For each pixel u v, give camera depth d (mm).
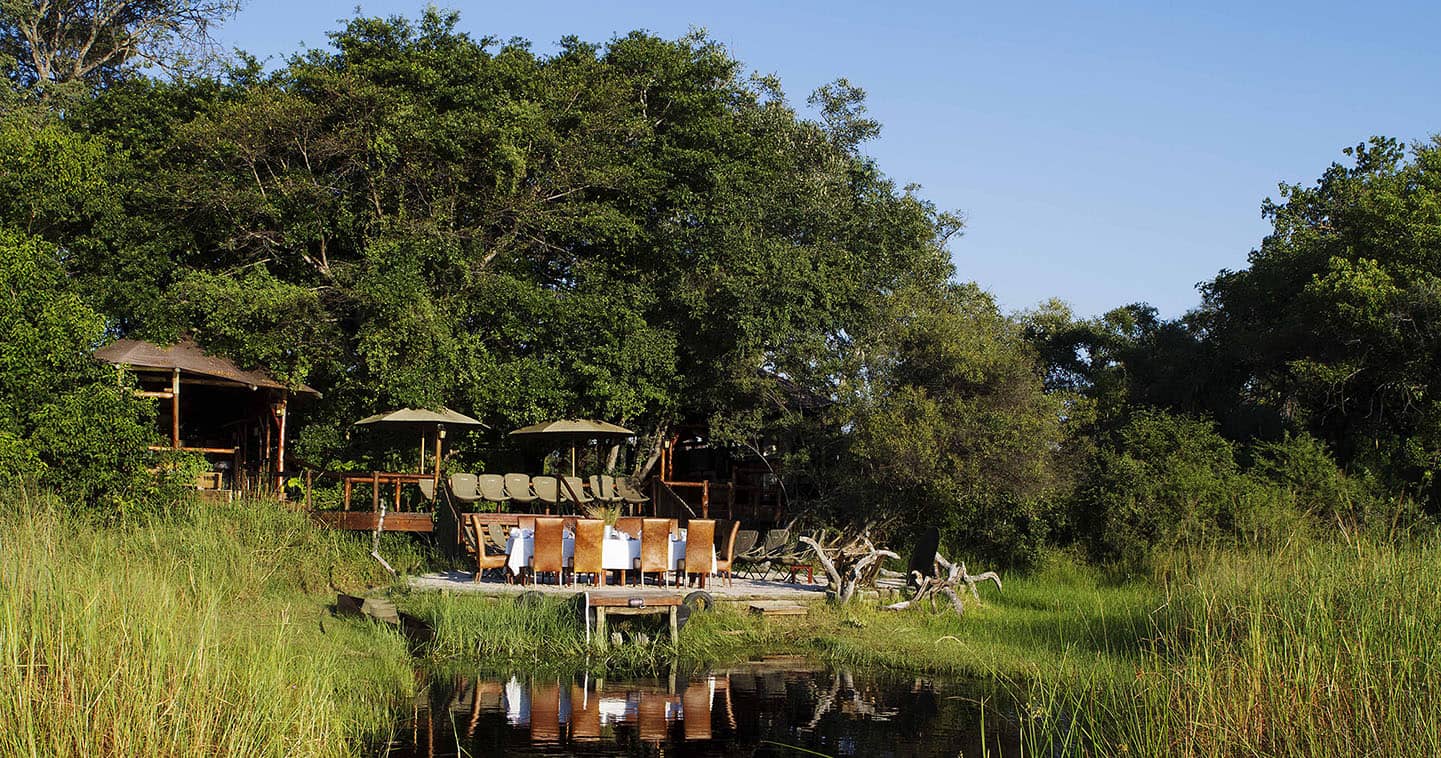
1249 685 7113
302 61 23938
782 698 10547
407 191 23766
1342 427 25031
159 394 20047
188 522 15359
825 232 24781
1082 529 21203
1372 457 22656
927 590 15273
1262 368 26797
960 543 21766
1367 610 7820
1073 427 20875
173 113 24234
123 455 15750
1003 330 21688
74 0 31719
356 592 15180
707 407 24000
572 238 25047
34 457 14797
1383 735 6457
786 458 21766
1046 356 34188
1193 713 7207
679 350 24000
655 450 24375
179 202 22406
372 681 10422
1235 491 19203
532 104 23703
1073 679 10344
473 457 24297
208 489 20344
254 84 24109
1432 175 25031
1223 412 27406
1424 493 21234
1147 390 29234
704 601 14125
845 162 26266
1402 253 23844
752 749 8703
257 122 22250
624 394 22688
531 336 23297
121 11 33031
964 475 19156
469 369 22172
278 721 7383
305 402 23812
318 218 22891
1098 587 18500
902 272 25391
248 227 23141
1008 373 20047
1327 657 7277
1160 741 7188
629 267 25266
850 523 21172
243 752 6848
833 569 15328
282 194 22672
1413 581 8273
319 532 16688
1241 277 28844
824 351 22125
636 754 8547
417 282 21781
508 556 15422
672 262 24625
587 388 23000
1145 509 19766
